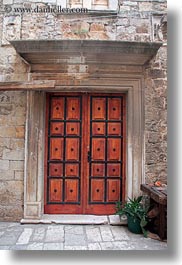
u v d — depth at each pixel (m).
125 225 4.19
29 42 3.94
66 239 3.63
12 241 3.54
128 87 4.37
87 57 4.18
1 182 4.34
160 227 3.71
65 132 4.47
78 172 4.46
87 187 4.46
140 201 4.20
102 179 4.46
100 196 4.46
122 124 4.48
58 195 4.46
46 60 4.23
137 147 4.34
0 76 4.37
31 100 4.33
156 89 4.41
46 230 3.96
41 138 4.34
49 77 4.32
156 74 4.42
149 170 4.36
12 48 4.39
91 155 4.46
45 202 4.45
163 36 4.45
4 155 4.35
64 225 4.18
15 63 4.38
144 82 4.39
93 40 3.92
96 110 4.49
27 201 4.28
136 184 4.33
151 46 4.00
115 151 4.48
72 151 4.47
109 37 4.42
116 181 4.47
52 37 4.40
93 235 3.80
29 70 4.35
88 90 4.40
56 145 4.47
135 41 4.05
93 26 4.43
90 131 4.46
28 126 4.32
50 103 4.48
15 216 4.33
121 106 4.49
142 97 4.37
